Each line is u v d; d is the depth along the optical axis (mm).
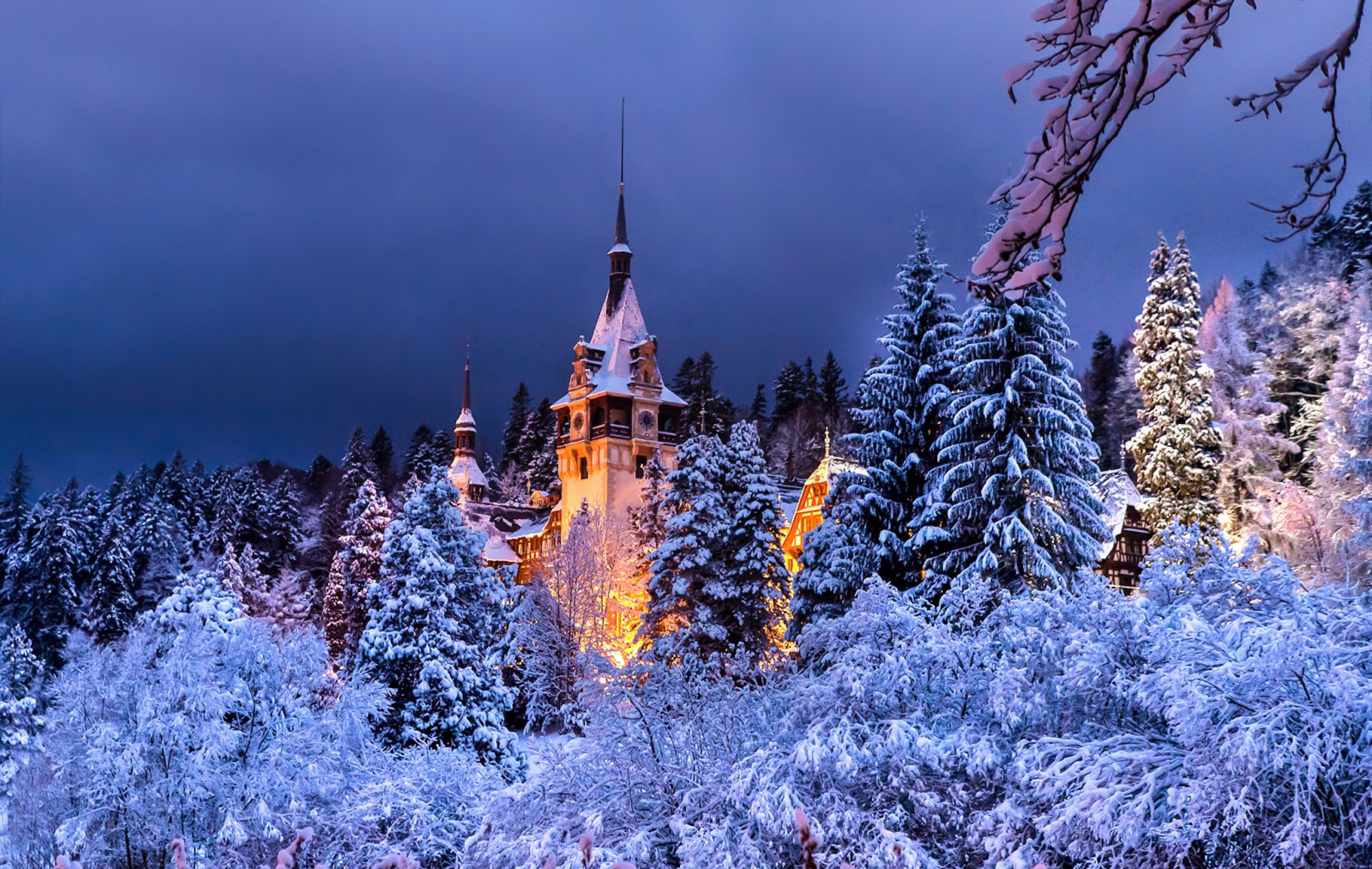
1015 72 3945
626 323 104625
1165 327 54281
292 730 25906
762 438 137500
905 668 18406
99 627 72812
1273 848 12742
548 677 51406
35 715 47969
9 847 23641
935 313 37406
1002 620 19484
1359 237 56906
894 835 15445
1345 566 40750
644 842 17266
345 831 24391
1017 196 4141
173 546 89438
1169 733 15234
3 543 99875
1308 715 13211
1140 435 54719
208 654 25328
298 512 127938
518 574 106688
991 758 16094
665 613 44594
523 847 17828
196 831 23672
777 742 18625
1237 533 51781
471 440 128375
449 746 38062
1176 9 3672
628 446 100500
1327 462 48156
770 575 44781
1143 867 13750
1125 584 55094
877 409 36969
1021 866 14539
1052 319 33250
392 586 42719
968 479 32938
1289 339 64375
